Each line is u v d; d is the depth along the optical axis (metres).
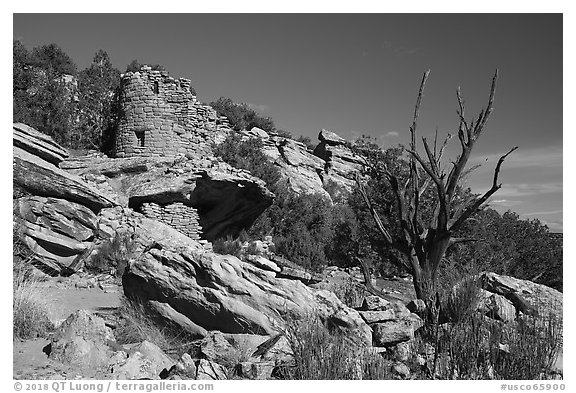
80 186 17.09
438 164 16.44
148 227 19.70
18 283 9.46
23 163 16.36
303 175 46.38
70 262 15.99
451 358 7.87
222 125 40.34
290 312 9.04
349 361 7.56
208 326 9.48
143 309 9.88
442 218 14.41
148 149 30.75
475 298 9.80
